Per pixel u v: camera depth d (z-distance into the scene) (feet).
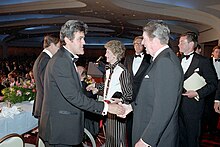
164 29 5.80
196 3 29.81
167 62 5.54
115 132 9.37
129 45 84.53
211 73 9.02
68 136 6.55
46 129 6.65
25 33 68.28
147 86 5.95
